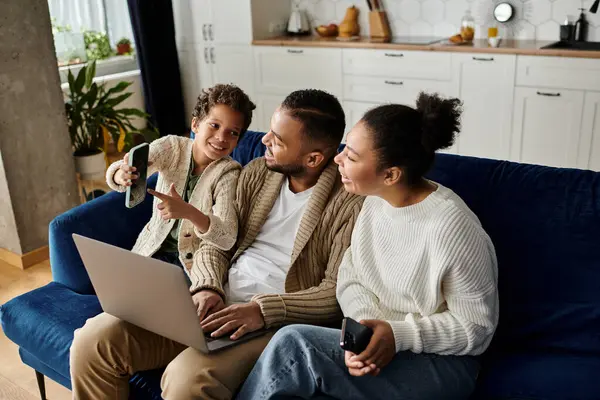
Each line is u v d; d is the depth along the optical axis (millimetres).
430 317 1361
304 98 1566
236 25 4559
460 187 1635
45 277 2943
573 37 3830
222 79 4809
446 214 1348
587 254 1479
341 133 1603
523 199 1561
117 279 1407
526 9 4031
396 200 1411
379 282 1472
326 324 1585
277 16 4715
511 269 1547
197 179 1848
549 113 3660
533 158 3812
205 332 1459
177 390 1372
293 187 1699
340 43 4168
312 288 1570
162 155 1830
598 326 1451
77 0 4828
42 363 1818
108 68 5012
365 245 1487
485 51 3717
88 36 4926
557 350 1489
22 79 2877
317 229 1615
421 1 4336
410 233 1401
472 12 4199
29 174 2988
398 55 4000
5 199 2943
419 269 1380
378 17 4363
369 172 1358
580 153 3641
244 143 2023
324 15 4695
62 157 3123
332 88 4320
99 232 1945
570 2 3889
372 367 1257
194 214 1623
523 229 1545
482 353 1487
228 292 1646
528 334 1517
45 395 2000
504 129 3828
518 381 1360
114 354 1499
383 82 4117
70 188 3191
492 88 3781
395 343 1303
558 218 1515
